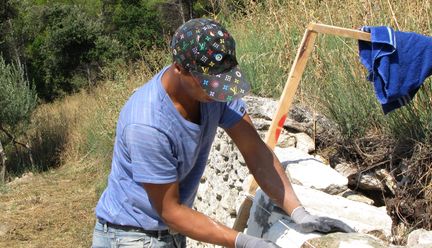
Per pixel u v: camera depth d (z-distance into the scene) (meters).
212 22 2.16
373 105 3.95
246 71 5.52
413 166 3.52
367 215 3.07
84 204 10.80
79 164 13.88
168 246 2.56
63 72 28.09
